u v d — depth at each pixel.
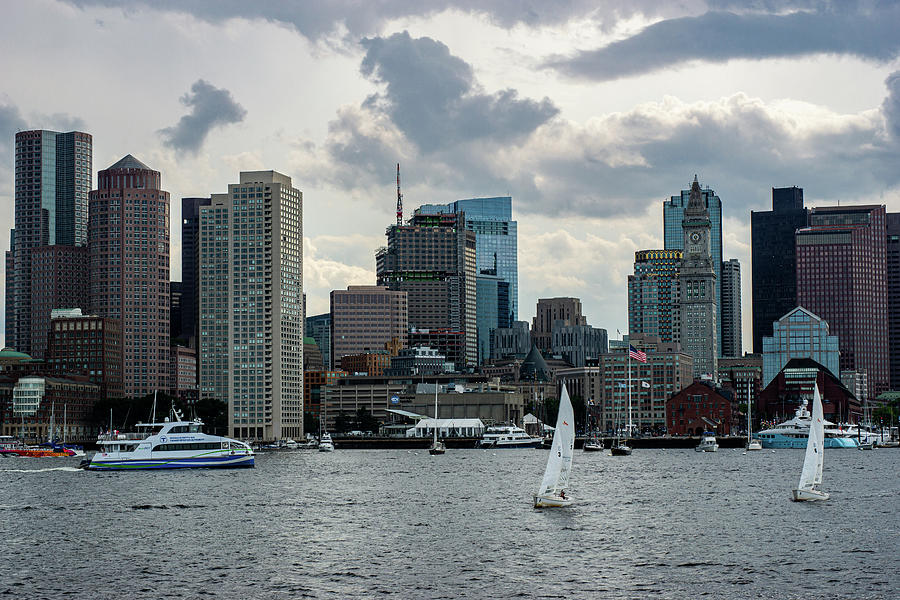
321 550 157.00
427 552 154.12
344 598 127.00
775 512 192.00
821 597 125.69
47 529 180.75
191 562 148.25
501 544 159.75
